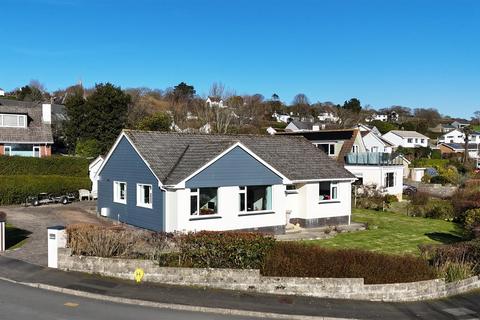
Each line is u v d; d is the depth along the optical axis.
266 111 143.12
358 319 13.28
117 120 57.75
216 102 90.50
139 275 15.61
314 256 16.05
